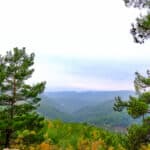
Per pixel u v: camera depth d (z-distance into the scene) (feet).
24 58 89.92
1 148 83.56
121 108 68.49
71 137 111.86
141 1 46.65
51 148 98.89
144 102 68.90
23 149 88.22
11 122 85.51
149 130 68.18
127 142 69.72
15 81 88.84
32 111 92.12
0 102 88.38
